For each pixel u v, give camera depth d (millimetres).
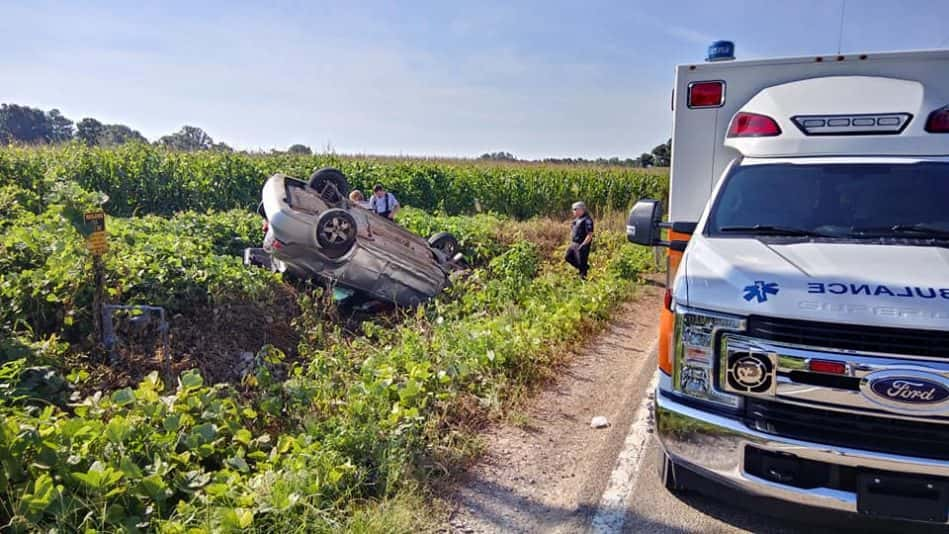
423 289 9328
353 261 8672
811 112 4621
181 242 8445
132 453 3773
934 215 4082
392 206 13703
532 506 4117
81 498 3328
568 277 11539
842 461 3162
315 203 9664
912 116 4430
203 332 6824
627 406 5840
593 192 23672
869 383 3113
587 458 4797
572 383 6461
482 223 15531
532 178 23531
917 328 3031
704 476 3559
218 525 3340
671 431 3643
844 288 3291
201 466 4133
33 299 5871
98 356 5762
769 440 3285
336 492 3920
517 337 6969
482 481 4406
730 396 3438
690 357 3559
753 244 3982
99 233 5906
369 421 4723
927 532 3510
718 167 5250
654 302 10562
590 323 8523
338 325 8195
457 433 5008
